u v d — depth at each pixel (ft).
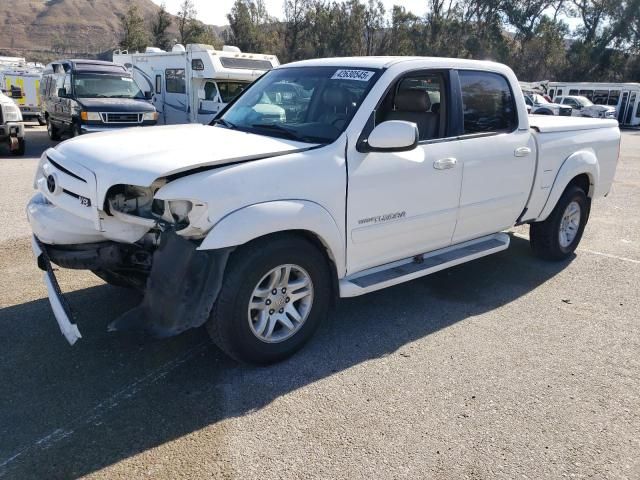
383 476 8.93
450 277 18.08
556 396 11.33
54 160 12.42
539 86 119.55
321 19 158.40
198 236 10.61
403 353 12.89
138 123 46.70
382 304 15.71
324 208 11.80
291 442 9.67
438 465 9.22
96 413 10.29
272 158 11.30
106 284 16.15
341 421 10.29
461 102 14.85
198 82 53.93
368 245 13.03
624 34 169.27
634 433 10.21
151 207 11.08
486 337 13.84
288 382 11.51
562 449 9.71
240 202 10.64
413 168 13.37
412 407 10.78
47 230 12.17
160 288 10.49
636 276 18.60
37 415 10.17
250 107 14.98
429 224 14.25
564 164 17.99
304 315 12.31
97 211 11.02
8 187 30.30
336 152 12.08
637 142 75.36
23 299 15.01
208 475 8.84
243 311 11.12
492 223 16.37
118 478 8.72
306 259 11.84
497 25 169.48
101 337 13.07
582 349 13.38
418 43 161.68
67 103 48.03
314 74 14.46
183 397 10.85
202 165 10.57
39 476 8.70
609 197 32.73
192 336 13.29
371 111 12.74
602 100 130.41
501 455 9.52
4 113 42.55
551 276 18.43
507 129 16.17
